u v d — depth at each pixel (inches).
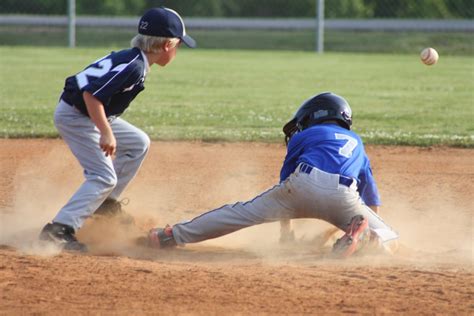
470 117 1208.2
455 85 1641.2
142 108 1280.8
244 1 3671.3
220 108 1289.4
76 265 479.5
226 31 3029.0
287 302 414.6
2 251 514.3
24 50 2399.1
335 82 1685.5
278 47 2677.2
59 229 532.4
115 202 597.9
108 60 522.0
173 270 474.0
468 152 962.1
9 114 1186.0
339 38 2778.1
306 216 545.0
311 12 3676.2
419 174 839.7
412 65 2080.5
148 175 821.2
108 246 555.2
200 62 2134.6
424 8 3503.9
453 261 514.9
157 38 528.4
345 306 410.3
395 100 1405.0
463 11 3459.6
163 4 3745.1
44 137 1023.6
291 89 1562.5
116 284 440.8
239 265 499.5
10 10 3718.0
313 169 526.6
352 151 541.3
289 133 594.6
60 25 3164.4
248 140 1013.8
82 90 515.2
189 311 398.9
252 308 404.8
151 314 394.3
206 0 3695.9
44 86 1552.7
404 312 403.2
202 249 564.1
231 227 544.4
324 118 567.5
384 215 678.5
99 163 543.5
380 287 444.1
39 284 438.9
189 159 905.5
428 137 1019.3
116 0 3745.1
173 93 1488.7
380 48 2583.7
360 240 519.2
